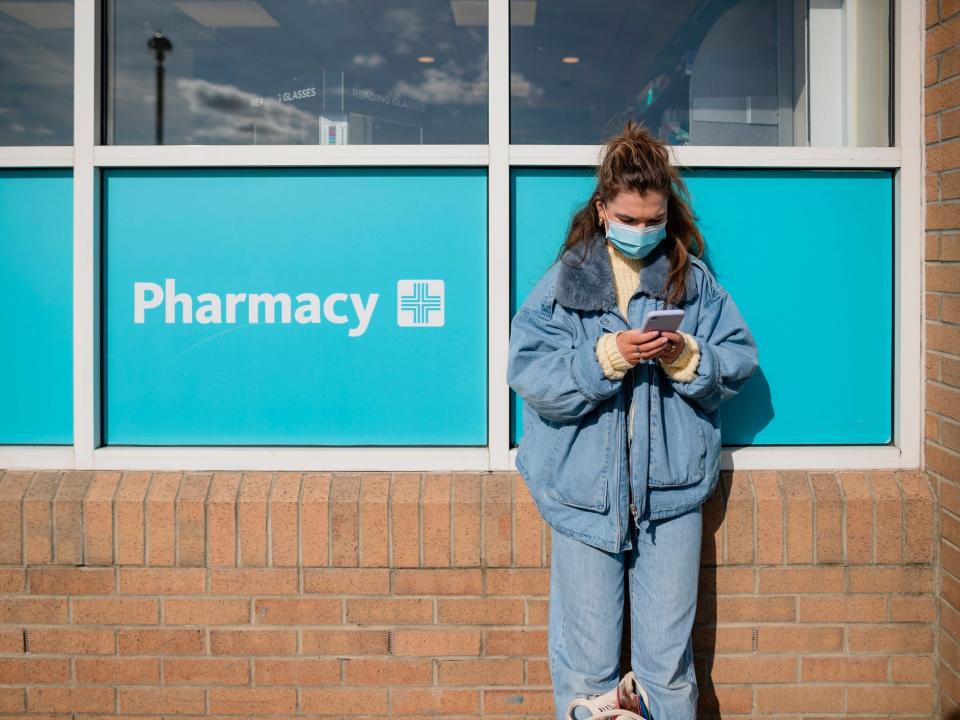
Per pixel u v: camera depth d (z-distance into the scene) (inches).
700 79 121.7
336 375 119.3
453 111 119.3
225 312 119.2
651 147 95.4
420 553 113.4
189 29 120.3
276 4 120.1
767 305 119.6
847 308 119.8
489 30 117.0
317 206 118.6
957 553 109.3
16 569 114.9
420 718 115.6
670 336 91.0
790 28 122.3
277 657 115.2
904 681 115.4
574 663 101.0
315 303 118.9
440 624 114.7
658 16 120.6
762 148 117.3
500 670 114.8
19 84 119.5
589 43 120.0
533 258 118.4
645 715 99.7
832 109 122.6
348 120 119.7
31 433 120.5
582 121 119.7
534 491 101.4
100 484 115.7
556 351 97.7
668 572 99.7
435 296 118.9
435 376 119.3
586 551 98.9
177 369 119.5
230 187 118.5
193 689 115.6
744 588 114.9
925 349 117.2
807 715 115.9
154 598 114.9
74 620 115.2
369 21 119.7
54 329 119.7
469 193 118.3
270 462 117.0
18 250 119.4
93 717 116.1
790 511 113.8
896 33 117.6
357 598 114.5
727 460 117.2
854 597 114.9
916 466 117.9
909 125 116.7
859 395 120.3
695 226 106.3
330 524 113.5
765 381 119.8
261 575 114.3
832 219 119.4
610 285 98.2
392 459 116.9
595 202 100.2
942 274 112.9
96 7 117.4
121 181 118.9
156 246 119.0
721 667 115.6
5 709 116.1
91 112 116.9
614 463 96.7
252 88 120.2
